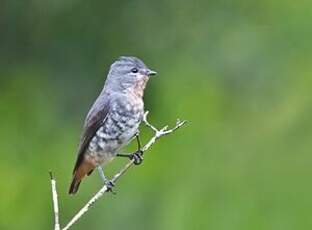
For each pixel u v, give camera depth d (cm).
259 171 1658
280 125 1694
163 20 1970
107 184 1337
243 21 1909
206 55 1911
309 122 1669
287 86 1756
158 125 1845
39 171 1898
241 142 1712
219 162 1709
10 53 2005
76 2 1975
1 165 1905
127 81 1357
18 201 1877
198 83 1862
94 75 1980
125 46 1973
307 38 1795
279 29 1831
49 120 1964
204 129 1770
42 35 1992
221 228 1653
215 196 1677
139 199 1795
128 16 1978
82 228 1836
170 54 1948
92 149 1353
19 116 1973
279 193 1628
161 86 1903
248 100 1792
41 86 1989
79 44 1983
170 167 1773
